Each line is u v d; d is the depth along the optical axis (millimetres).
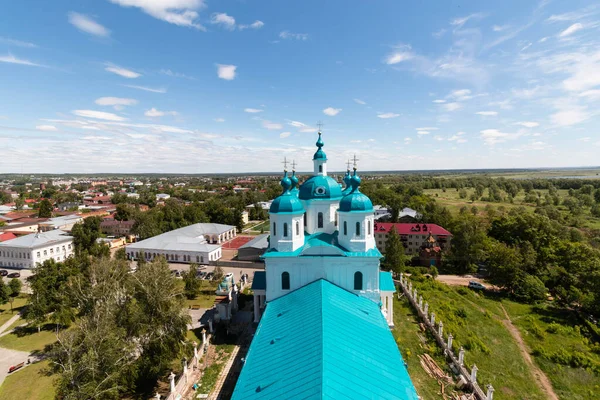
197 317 53438
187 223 126375
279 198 42750
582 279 63719
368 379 23156
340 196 48219
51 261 57344
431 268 77375
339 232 42812
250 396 23391
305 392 21078
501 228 94500
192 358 39719
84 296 47656
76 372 29766
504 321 56344
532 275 69688
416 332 46656
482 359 42250
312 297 36250
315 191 47250
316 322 29797
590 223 134000
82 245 96625
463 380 35125
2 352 44969
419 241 97375
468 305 60719
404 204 166375
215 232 115188
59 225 126938
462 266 82812
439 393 33688
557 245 80500
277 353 27469
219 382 36219
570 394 37656
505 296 67750
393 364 26344
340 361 24094
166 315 36781
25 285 72188
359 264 40344
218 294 64375
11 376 39375
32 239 90438
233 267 86750
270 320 35219
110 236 123750
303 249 40906
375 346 28219
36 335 49750
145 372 34906
